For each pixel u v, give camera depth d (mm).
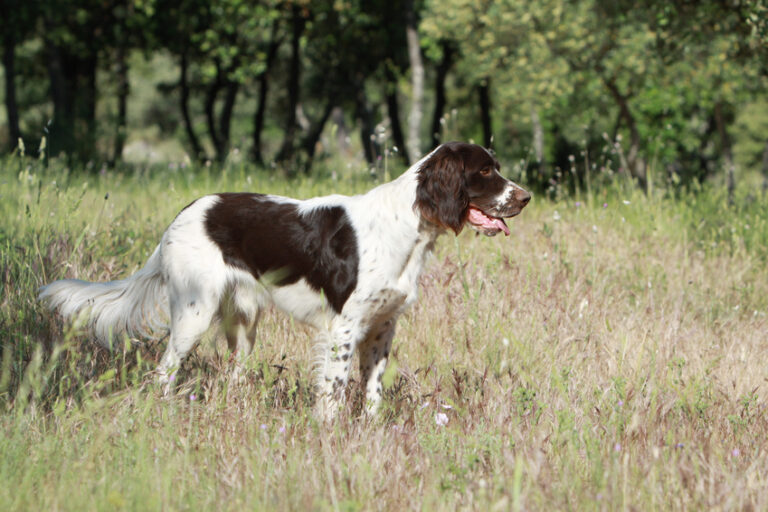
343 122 49375
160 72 64438
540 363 6883
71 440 4957
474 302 7531
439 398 5980
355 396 6379
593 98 27516
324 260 6031
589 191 13000
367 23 35594
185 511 4199
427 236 6105
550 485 4566
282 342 7180
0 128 37406
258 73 35125
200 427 5477
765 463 5152
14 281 7383
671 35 19469
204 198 6512
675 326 7926
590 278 9375
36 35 31172
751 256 11180
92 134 24375
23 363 6055
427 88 52969
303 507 4230
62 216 8578
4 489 4211
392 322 6270
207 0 31906
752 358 7730
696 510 4457
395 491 4586
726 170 15922
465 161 6082
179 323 6305
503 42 24078
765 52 18484
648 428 5512
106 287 6582
